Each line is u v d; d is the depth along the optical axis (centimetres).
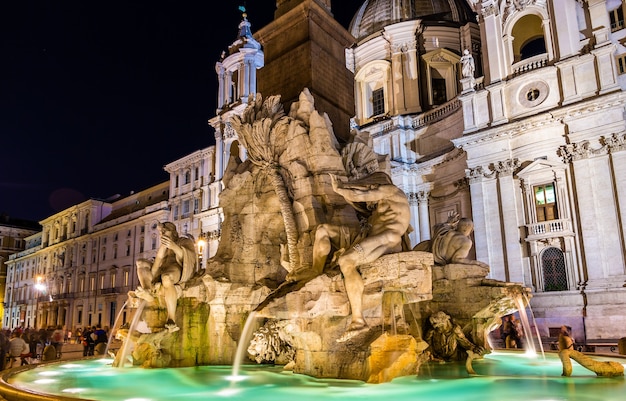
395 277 702
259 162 1012
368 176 817
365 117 4281
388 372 676
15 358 1457
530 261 2714
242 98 4422
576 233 2558
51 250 6994
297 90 1091
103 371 887
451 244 913
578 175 2588
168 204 5059
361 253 711
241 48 4575
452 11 4244
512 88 2934
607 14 2642
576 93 2658
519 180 2836
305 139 941
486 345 911
